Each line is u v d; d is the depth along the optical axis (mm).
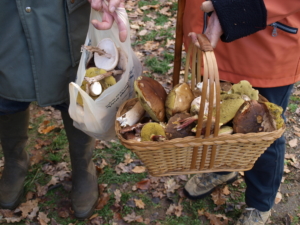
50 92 1347
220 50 1315
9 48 1246
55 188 2010
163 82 2967
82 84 1310
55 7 1224
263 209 1623
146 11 4184
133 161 2203
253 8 961
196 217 1851
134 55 1557
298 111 2670
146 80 1254
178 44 1392
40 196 1959
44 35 1234
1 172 2086
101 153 2260
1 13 1187
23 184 1936
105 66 1359
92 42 1472
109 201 1937
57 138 2381
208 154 1157
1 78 1310
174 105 1206
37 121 2555
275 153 1409
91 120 1300
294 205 1914
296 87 2961
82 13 1348
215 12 1001
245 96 1210
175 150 1113
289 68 1263
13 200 1850
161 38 3590
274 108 1110
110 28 1402
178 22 1345
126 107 1355
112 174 2102
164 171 1217
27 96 1330
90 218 1836
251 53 1243
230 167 1232
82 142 1688
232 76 1342
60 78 1347
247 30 1015
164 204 1929
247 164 1214
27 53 1268
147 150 1098
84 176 1814
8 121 1674
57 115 2621
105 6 1228
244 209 1726
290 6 991
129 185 2043
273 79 1278
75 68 1395
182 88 1248
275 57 1218
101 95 1272
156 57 3283
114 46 1360
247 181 1584
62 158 2227
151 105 1186
